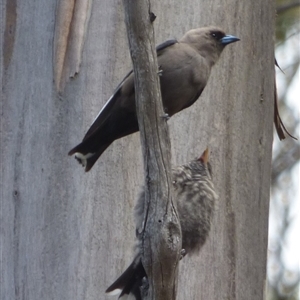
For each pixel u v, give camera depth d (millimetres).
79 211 10586
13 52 11305
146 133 8469
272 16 12227
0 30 11398
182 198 9672
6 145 11141
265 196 11836
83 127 10758
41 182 10773
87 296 10445
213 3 11594
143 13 8453
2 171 11125
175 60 10070
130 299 9297
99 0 11070
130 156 10711
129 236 10586
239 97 11602
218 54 10742
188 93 10250
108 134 9828
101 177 10625
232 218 11344
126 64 10969
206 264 11055
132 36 8477
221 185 11312
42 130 10875
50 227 10633
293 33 16250
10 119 11156
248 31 11836
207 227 9805
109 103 9773
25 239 10766
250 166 11625
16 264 10781
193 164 9922
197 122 11219
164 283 8391
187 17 11438
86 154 9734
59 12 11055
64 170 10711
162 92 10117
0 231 11000
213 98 11391
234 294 11250
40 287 10570
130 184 10664
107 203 10602
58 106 10852
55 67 10930
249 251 11484
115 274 10500
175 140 11055
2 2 11438
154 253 8352
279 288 16484
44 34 11109
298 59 17250
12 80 11242
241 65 11703
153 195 8422
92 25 11008
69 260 10531
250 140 11664
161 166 8438
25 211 10828
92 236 10539
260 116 11852
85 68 10891
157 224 8352
